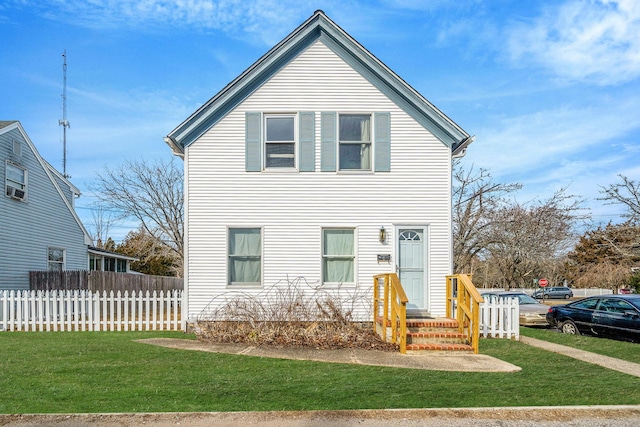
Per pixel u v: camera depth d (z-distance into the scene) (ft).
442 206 44.83
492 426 19.17
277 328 39.60
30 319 49.24
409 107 45.34
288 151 45.52
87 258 84.94
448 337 37.01
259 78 45.50
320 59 45.75
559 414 20.48
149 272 130.62
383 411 20.53
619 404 21.84
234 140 45.14
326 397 22.65
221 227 44.50
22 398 22.41
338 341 37.42
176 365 29.76
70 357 32.24
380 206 44.75
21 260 64.39
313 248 44.39
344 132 45.75
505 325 43.45
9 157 62.39
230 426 19.02
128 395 22.93
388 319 39.58
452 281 42.91
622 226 84.53
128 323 46.34
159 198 117.29
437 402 21.89
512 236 84.48
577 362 32.04
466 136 44.93
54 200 74.08
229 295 43.96
